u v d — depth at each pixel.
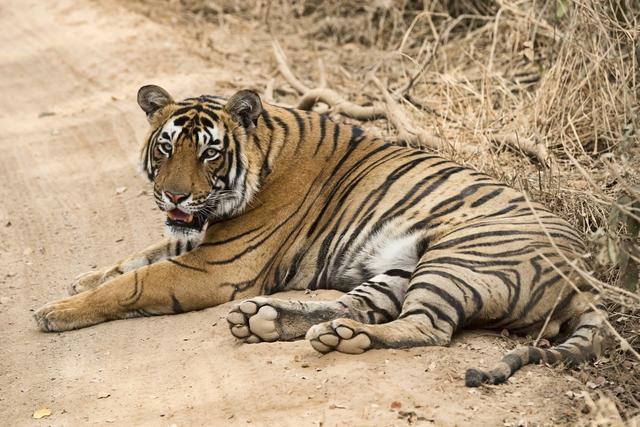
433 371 8.12
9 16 25.75
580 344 8.40
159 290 10.09
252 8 23.31
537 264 8.84
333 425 7.44
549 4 15.42
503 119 13.99
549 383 7.95
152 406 8.23
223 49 20.56
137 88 18.67
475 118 14.09
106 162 15.55
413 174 10.24
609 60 12.39
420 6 20.02
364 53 19.64
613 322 9.16
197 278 10.14
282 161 10.55
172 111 10.38
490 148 12.77
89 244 12.62
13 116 18.44
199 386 8.45
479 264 8.88
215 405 8.05
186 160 9.98
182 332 9.67
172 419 7.95
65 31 23.39
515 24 16.17
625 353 8.50
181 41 21.14
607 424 7.06
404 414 7.50
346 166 10.70
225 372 8.58
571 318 8.83
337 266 10.24
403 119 14.05
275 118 10.71
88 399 8.53
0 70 21.42
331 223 10.41
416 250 9.73
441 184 10.03
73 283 10.97
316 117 11.05
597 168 12.05
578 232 9.71
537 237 9.05
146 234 12.65
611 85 12.45
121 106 17.95
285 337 9.05
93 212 13.65
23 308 10.93
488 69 14.61
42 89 19.91
